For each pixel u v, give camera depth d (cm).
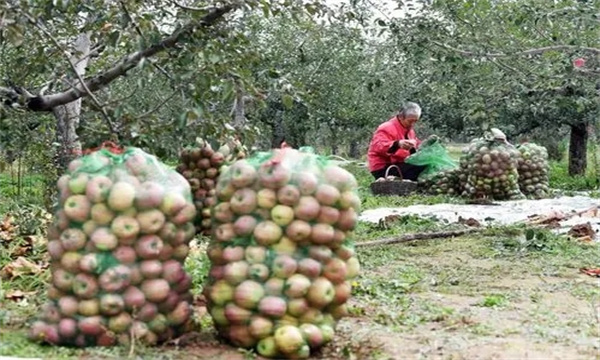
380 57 1238
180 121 586
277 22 1530
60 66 728
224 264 421
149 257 411
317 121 1891
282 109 1839
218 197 424
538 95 1068
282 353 410
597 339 459
